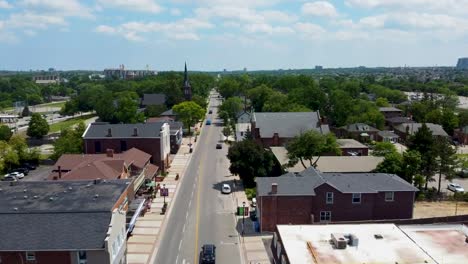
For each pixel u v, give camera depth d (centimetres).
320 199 5247
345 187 5325
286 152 8044
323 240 3531
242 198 6581
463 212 6050
